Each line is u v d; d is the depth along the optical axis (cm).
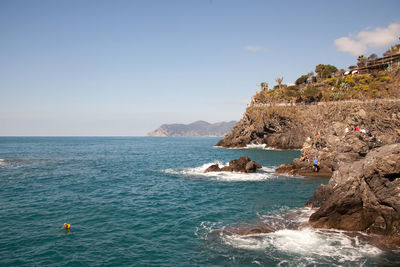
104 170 3666
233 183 2688
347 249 1135
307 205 1819
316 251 1120
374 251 1113
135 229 1382
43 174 3275
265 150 7894
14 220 1508
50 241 1223
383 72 8419
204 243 1207
